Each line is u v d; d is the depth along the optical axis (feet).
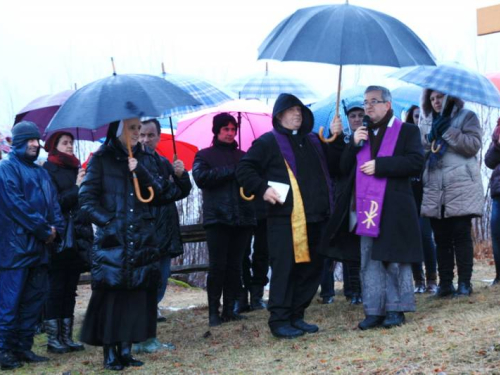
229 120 22.68
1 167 19.04
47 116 24.62
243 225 22.50
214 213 22.31
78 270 21.08
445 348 14.97
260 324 21.90
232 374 15.98
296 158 18.80
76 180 20.92
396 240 17.88
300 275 19.11
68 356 20.20
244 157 18.88
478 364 13.57
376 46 17.22
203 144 25.09
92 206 16.96
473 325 16.62
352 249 18.69
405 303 18.24
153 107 16.40
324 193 18.85
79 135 22.80
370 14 17.87
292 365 15.92
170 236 22.98
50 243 19.65
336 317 21.43
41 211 19.30
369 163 18.04
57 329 20.83
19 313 19.21
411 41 17.90
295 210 18.52
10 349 18.80
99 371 17.40
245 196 20.72
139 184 17.43
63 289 20.92
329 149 19.35
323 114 23.99
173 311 27.81
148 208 17.54
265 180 18.85
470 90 20.62
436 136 21.38
